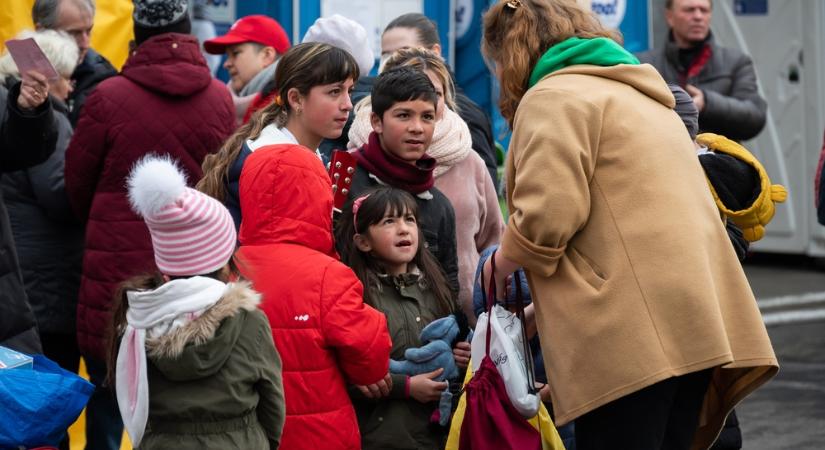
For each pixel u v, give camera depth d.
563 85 10.94
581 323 10.64
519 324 11.71
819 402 20.52
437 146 14.44
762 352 10.89
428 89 13.34
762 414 19.88
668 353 10.47
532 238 10.66
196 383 9.98
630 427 10.79
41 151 13.45
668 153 10.88
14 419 10.71
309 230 11.64
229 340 9.92
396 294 12.73
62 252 15.75
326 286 11.44
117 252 15.08
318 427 11.40
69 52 15.66
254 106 17.44
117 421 16.08
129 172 15.06
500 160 19.12
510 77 11.52
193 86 15.30
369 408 12.56
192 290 9.85
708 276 10.61
